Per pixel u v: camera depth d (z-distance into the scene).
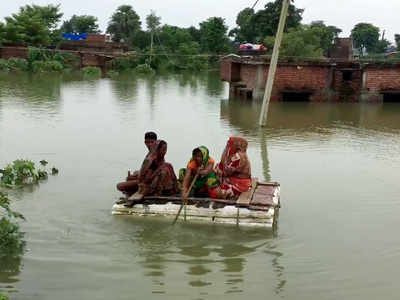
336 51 40.41
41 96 22.66
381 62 24.16
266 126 15.91
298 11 60.47
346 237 6.68
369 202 8.12
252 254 6.11
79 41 61.56
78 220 7.02
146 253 6.07
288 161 10.85
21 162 8.82
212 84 37.34
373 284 5.40
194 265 5.78
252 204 7.09
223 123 16.27
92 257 5.92
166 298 5.02
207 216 7.02
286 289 5.26
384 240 6.59
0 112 16.89
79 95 23.88
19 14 54.41
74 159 10.48
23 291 5.11
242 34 70.06
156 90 28.95
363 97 24.52
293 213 7.56
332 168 10.30
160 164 7.43
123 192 7.76
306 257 6.04
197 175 7.27
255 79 24.14
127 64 53.44
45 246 6.18
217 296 5.08
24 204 7.61
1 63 42.16
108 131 13.91
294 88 24.06
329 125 16.53
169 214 7.09
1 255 5.90
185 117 17.39
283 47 48.50
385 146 12.83
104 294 5.08
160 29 74.31
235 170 7.39
